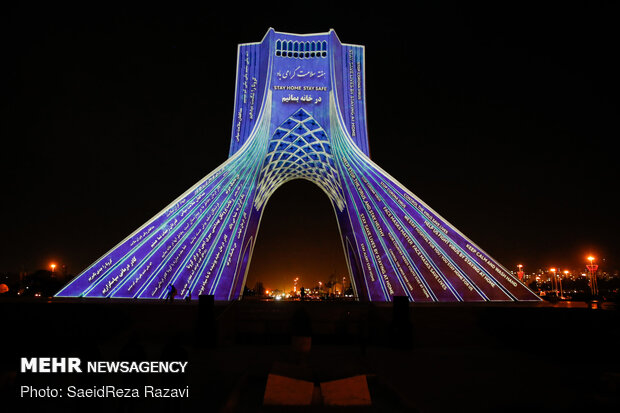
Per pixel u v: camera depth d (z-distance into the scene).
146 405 7.61
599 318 15.80
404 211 27.89
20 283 44.78
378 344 15.76
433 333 16.20
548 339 14.88
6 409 7.45
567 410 7.68
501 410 7.59
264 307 17.09
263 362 11.74
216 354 13.16
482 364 12.19
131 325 16.44
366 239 28.25
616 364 13.04
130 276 24.86
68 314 16.30
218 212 27.88
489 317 16.88
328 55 31.61
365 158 28.91
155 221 26.08
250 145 29.25
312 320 16.52
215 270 27.00
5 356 12.81
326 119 31.08
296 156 35.88
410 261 27.06
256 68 33.53
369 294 27.22
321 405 7.95
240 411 7.67
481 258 26.17
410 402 7.66
